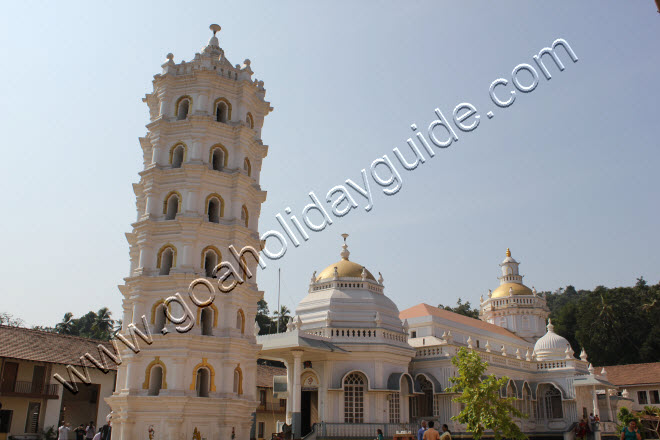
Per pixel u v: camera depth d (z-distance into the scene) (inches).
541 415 2388.0
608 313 3924.7
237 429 1471.5
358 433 1828.2
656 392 3021.7
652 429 2198.6
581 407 2345.0
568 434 2199.8
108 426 1690.5
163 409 1381.6
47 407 2032.5
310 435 1779.0
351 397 1914.4
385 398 1926.7
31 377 2021.4
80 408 2246.6
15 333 2110.0
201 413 1411.2
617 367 3282.5
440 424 1999.3
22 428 1964.8
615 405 2691.9
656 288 4168.3
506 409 1648.6
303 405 1988.2
